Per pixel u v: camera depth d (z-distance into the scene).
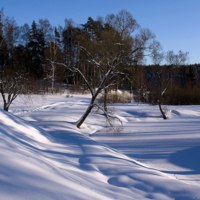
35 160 4.14
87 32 34.28
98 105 13.85
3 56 32.69
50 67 36.84
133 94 40.97
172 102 36.34
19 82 14.30
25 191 2.58
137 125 17.53
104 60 15.35
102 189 4.10
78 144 9.63
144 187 5.01
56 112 19.30
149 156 9.09
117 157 7.71
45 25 40.94
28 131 8.57
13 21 28.98
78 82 41.69
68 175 4.14
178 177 6.73
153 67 22.58
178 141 11.37
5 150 4.06
